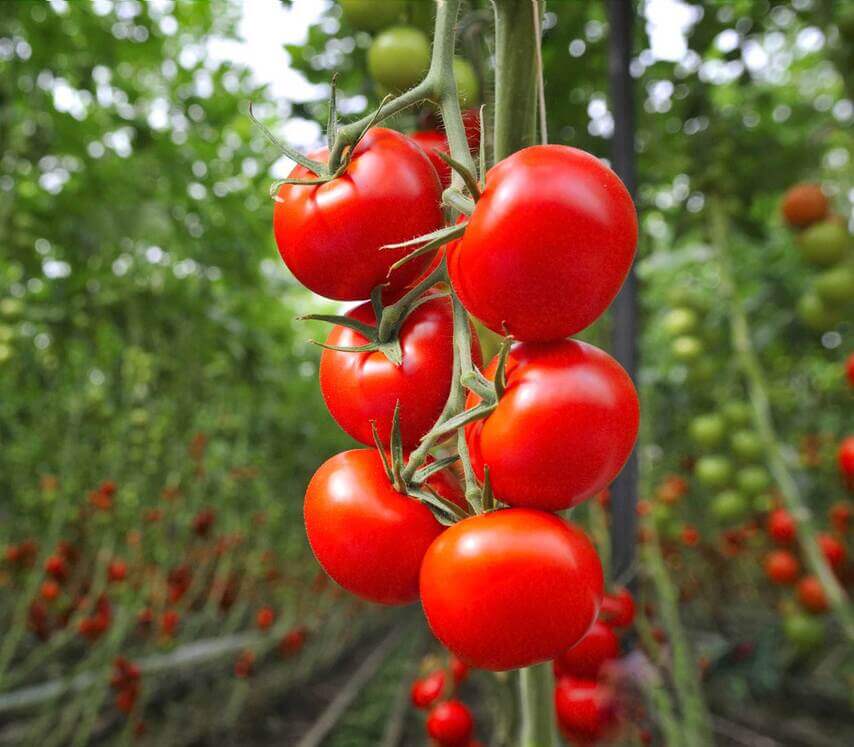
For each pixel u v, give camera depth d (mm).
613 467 259
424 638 2578
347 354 305
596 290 250
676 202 1243
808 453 1451
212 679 1990
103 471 1513
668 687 716
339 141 279
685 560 1525
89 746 1604
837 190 1287
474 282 254
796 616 1129
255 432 2082
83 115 1225
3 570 1402
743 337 1104
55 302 1361
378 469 293
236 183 1372
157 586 1429
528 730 343
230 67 1301
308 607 2369
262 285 1746
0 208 1122
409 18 576
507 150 323
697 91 1070
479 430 273
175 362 1472
